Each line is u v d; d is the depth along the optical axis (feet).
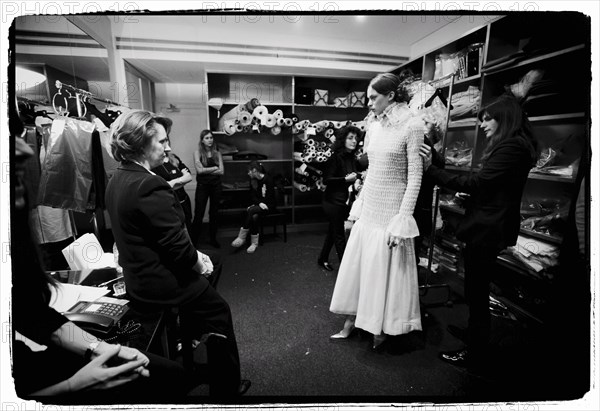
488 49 6.91
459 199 8.31
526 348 5.49
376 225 5.20
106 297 3.57
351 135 8.57
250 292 7.94
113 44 8.87
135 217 3.26
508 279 6.81
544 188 6.74
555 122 6.07
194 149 13.37
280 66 10.80
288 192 13.93
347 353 5.55
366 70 11.13
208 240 12.27
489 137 4.74
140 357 2.57
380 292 5.18
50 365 2.47
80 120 5.07
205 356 5.43
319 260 9.61
